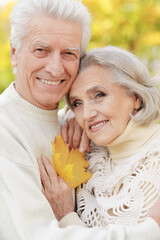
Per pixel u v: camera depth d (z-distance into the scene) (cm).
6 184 168
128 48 502
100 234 160
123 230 159
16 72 209
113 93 193
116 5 488
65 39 189
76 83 200
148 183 177
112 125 195
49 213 171
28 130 198
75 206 212
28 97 202
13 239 163
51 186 193
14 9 194
